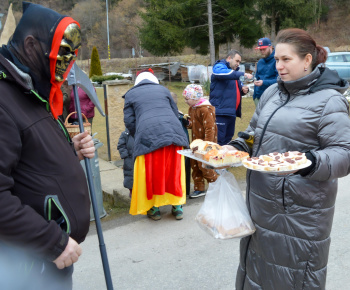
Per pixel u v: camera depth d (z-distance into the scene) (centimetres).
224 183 214
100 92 1538
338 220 391
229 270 309
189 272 308
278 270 199
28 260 145
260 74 649
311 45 184
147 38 2523
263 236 201
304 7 2842
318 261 194
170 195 390
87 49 5119
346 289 279
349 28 4244
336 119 178
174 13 2434
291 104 190
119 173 556
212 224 211
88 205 162
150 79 417
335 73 190
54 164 146
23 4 158
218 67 539
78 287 292
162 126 373
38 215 136
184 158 409
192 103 468
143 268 317
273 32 2934
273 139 192
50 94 152
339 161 174
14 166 134
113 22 5216
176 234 377
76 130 314
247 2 2556
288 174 185
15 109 135
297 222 190
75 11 5244
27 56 146
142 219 418
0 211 126
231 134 577
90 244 364
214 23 2520
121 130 653
